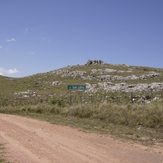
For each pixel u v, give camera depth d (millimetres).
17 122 18828
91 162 8844
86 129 16031
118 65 95938
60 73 85750
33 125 17453
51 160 9094
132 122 16828
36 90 63188
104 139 13047
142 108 18047
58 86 65500
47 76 83812
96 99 33844
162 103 19312
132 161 9094
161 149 11086
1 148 10945
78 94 45219
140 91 40031
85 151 10461
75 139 12922
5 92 61531
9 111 27719
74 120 19922
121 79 70000
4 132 14641
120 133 14680
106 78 72062
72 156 9648
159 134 14242
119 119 17891
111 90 44000
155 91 38906
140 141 12648
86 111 21578
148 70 86625
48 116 22812
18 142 12086
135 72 79250
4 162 8828
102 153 10156
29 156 9648
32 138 13016
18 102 37812
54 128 16297
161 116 16016
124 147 11344
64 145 11516
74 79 75562
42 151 10422
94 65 96312
